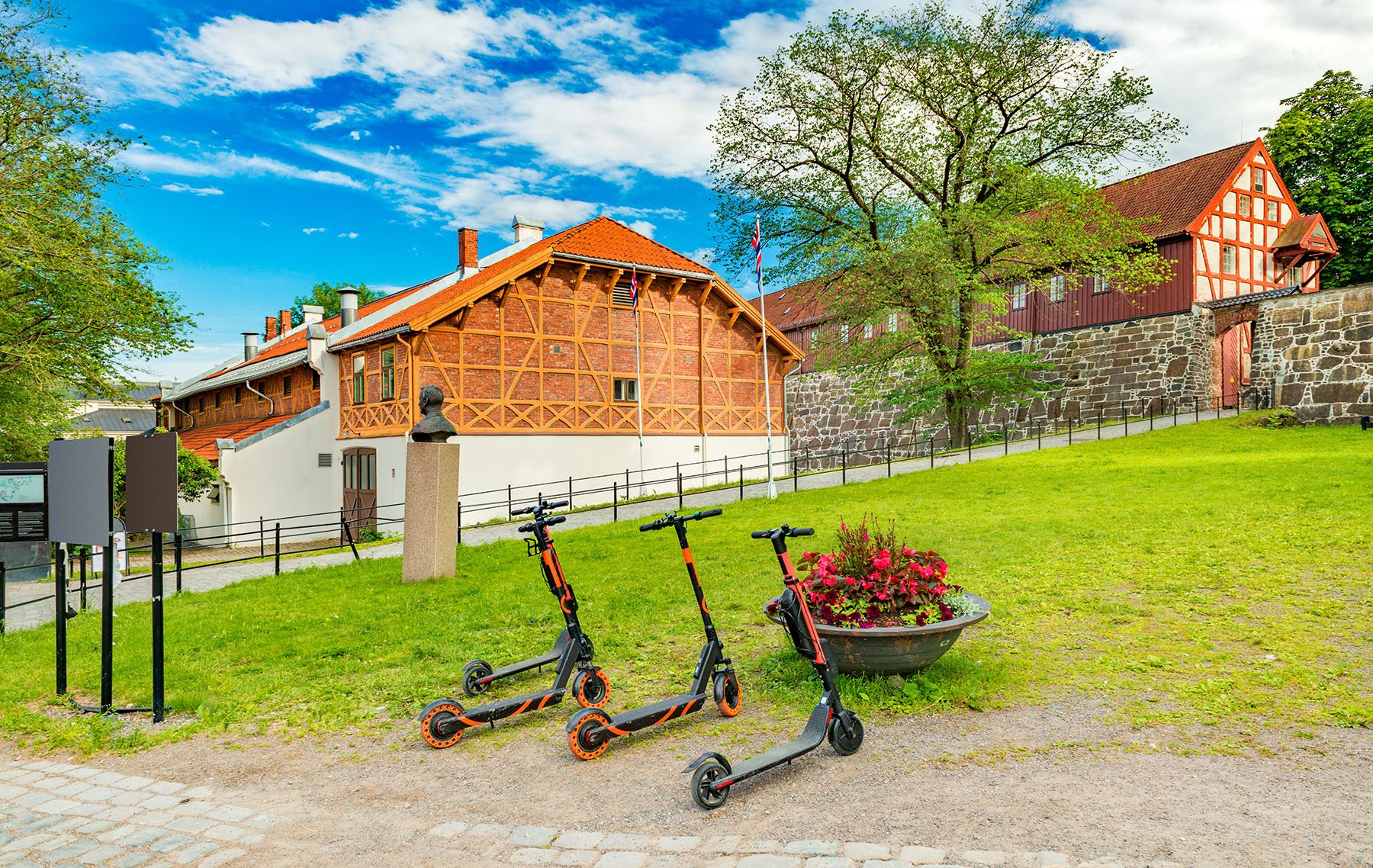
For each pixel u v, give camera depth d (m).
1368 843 3.59
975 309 27.19
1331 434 20.23
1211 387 27.81
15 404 23.77
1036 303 33.16
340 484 27.38
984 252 25.80
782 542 5.08
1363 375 21.91
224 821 4.58
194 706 6.66
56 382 22.84
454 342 23.39
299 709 6.58
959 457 23.80
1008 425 34.19
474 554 14.69
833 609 5.91
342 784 5.08
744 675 6.75
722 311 29.08
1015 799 4.24
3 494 14.30
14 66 20.55
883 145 25.66
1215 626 7.10
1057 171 25.02
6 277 20.55
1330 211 33.59
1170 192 30.53
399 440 23.28
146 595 13.12
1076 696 5.77
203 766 5.48
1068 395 31.75
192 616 10.34
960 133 24.62
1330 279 34.50
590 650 6.25
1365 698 5.33
